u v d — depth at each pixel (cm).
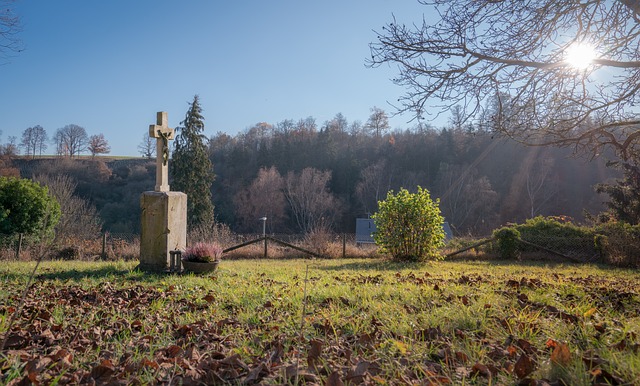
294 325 414
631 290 655
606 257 1418
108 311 483
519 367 269
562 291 568
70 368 297
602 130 646
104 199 5334
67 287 679
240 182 6128
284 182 6056
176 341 374
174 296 595
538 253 1549
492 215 5259
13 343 349
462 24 598
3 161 4706
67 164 5628
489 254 1588
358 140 6956
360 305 489
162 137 922
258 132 7181
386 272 998
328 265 1226
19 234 1456
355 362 301
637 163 759
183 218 930
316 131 6906
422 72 612
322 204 5697
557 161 5244
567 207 5122
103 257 1470
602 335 346
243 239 1892
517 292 562
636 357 281
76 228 2108
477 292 544
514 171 5369
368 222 5372
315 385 258
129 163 7012
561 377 260
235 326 424
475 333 369
